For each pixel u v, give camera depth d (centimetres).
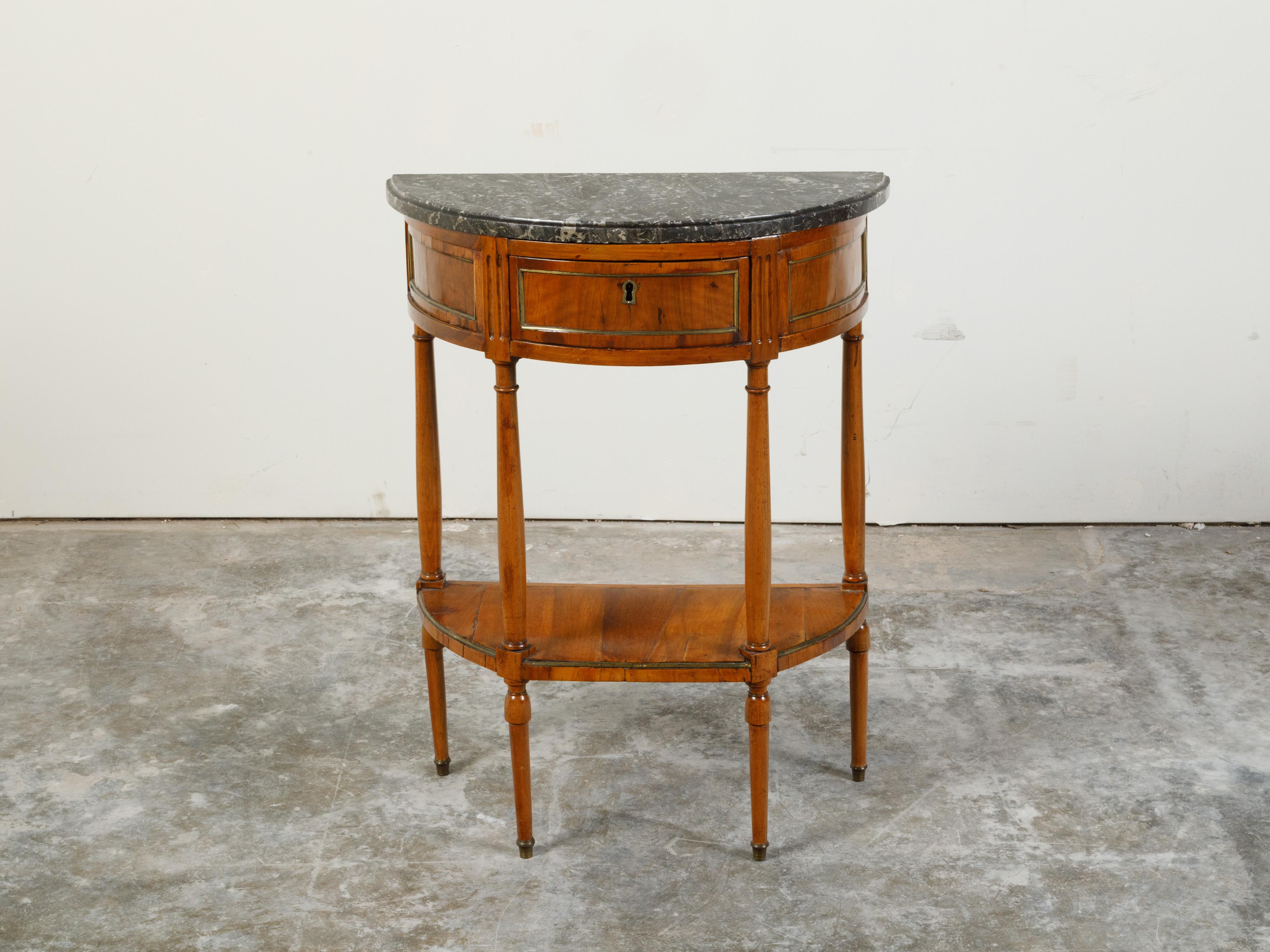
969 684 312
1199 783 270
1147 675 313
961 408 394
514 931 231
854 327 244
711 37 367
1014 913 233
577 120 377
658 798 270
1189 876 241
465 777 278
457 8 367
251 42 371
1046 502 403
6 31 369
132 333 398
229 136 379
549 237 208
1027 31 359
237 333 398
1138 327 384
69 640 335
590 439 404
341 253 389
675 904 238
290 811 266
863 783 273
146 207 386
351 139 379
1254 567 370
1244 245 374
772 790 272
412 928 231
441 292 228
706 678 238
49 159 381
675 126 376
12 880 243
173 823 261
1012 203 374
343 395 404
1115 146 368
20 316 396
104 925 231
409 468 411
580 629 252
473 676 320
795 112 372
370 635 339
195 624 345
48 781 275
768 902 238
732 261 210
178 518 418
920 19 360
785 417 398
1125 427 394
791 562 381
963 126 368
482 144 380
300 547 395
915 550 388
